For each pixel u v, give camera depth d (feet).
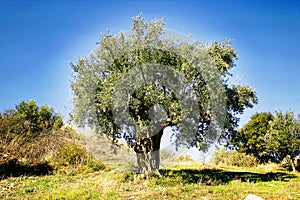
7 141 56.44
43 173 48.91
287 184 39.42
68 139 60.29
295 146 59.52
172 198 27.86
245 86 41.83
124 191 31.68
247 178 45.93
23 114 74.54
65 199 28.30
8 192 32.45
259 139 73.15
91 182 37.52
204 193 30.19
